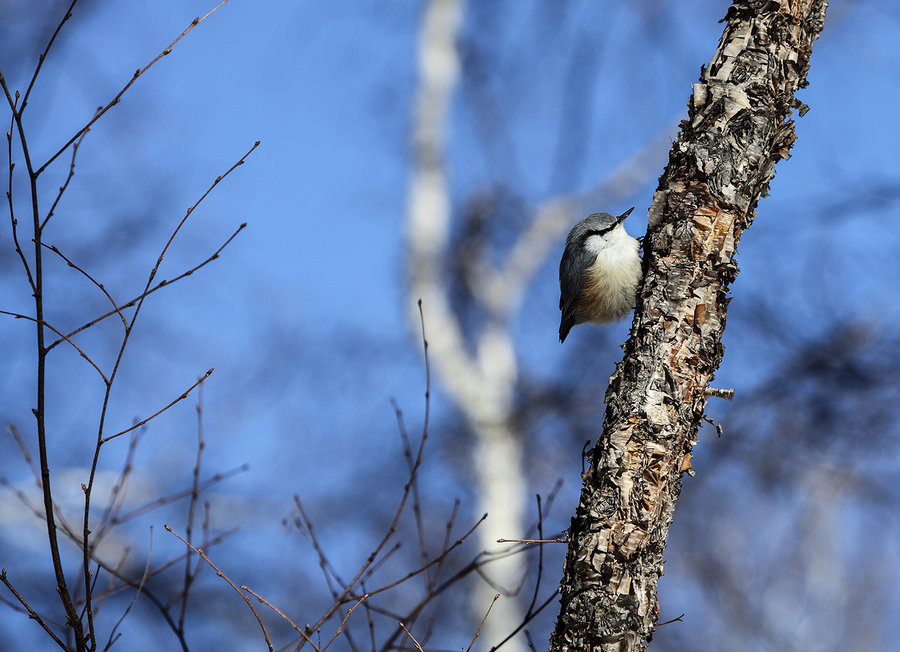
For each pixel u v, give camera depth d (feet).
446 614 46.21
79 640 15.37
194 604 37.55
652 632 16.33
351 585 19.61
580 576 16.37
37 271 14.90
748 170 18.61
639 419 17.15
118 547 35.22
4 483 22.04
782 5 19.07
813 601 52.85
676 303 18.01
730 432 46.50
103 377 15.38
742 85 18.85
